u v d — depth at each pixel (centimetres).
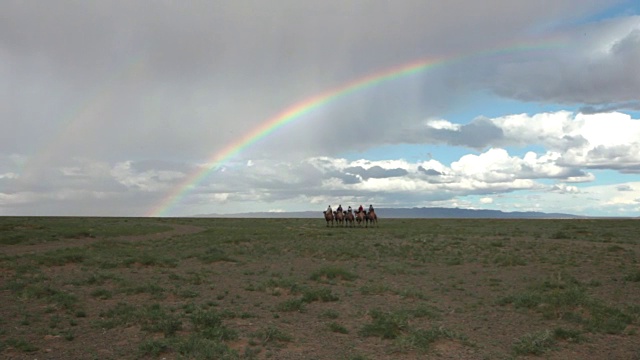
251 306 1811
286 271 2794
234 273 2695
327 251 3628
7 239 4366
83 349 1243
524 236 5316
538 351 1291
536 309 1786
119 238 5234
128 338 1344
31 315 1591
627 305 1878
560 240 4688
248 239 4762
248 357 1182
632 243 4491
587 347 1364
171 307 1731
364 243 4394
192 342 1225
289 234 5553
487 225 8288
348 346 1314
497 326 1581
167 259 3048
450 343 1355
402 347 1274
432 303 1928
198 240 4766
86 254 3369
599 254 3481
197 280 2312
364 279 2533
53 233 5069
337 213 7406
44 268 2748
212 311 1638
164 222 9238
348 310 1773
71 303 1750
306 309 1775
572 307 1777
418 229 6725
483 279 2533
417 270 2859
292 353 1241
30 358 1171
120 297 1939
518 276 2636
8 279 2292
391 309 1784
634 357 1284
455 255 3500
